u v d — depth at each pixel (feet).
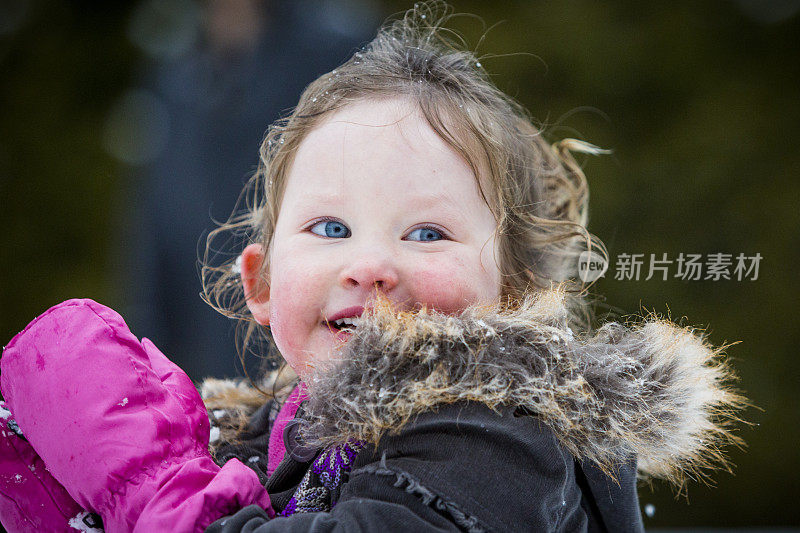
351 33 12.80
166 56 24.02
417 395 5.03
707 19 24.75
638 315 6.67
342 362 5.31
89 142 25.96
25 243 25.39
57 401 5.61
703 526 21.18
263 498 5.62
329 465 5.83
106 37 26.21
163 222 12.82
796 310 21.79
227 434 7.08
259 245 7.32
